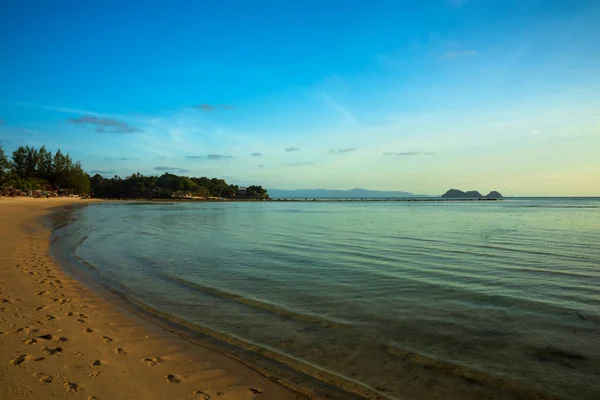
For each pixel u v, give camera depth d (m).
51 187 122.25
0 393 4.55
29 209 51.03
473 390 5.38
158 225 33.66
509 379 5.69
